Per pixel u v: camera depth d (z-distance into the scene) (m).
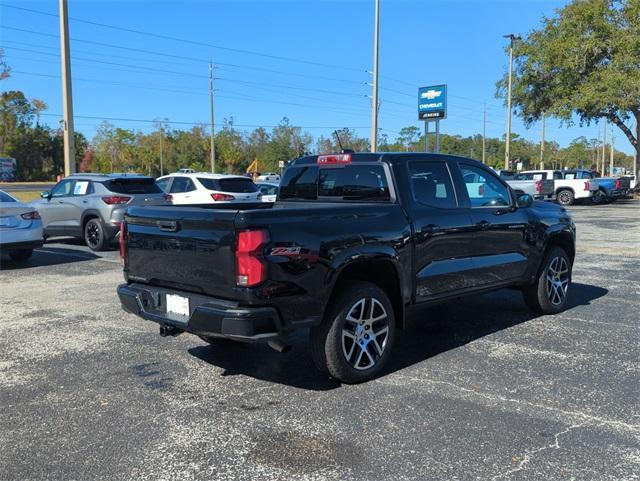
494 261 6.06
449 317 6.90
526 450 3.57
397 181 5.23
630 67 30.20
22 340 6.01
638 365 5.11
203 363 5.29
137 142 108.62
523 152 113.56
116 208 12.56
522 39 36.19
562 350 5.57
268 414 4.15
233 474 3.33
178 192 14.56
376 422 3.99
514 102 37.25
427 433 3.81
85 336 6.16
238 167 102.31
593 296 7.97
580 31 32.03
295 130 97.75
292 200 6.20
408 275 5.11
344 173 5.66
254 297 4.04
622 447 3.61
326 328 4.55
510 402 4.31
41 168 100.00
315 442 3.71
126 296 4.96
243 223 4.04
